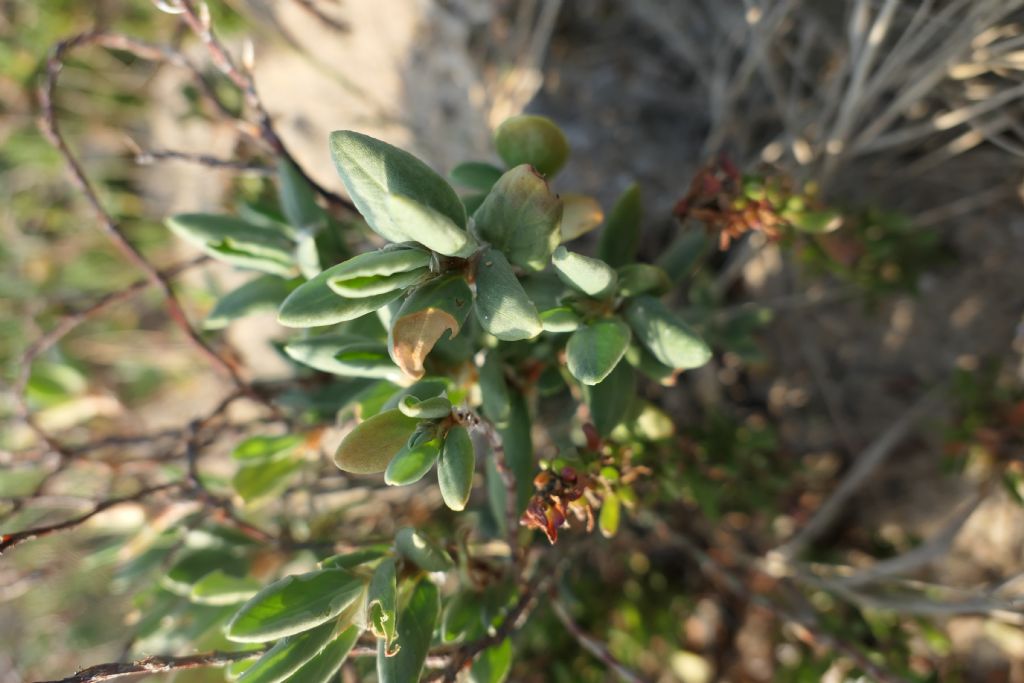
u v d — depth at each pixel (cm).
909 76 28
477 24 34
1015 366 34
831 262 30
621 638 35
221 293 34
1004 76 28
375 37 34
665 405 37
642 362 21
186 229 22
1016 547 36
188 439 25
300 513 32
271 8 34
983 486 30
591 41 36
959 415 32
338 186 36
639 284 20
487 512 27
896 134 29
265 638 18
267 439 24
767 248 36
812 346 38
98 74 39
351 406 21
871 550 37
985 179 33
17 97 39
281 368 38
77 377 31
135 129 42
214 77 36
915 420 37
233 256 22
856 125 32
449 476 17
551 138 20
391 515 30
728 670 39
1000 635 36
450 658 21
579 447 22
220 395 41
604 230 22
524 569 24
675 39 35
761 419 39
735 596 39
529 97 35
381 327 22
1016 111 29
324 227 23
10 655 35
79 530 35
